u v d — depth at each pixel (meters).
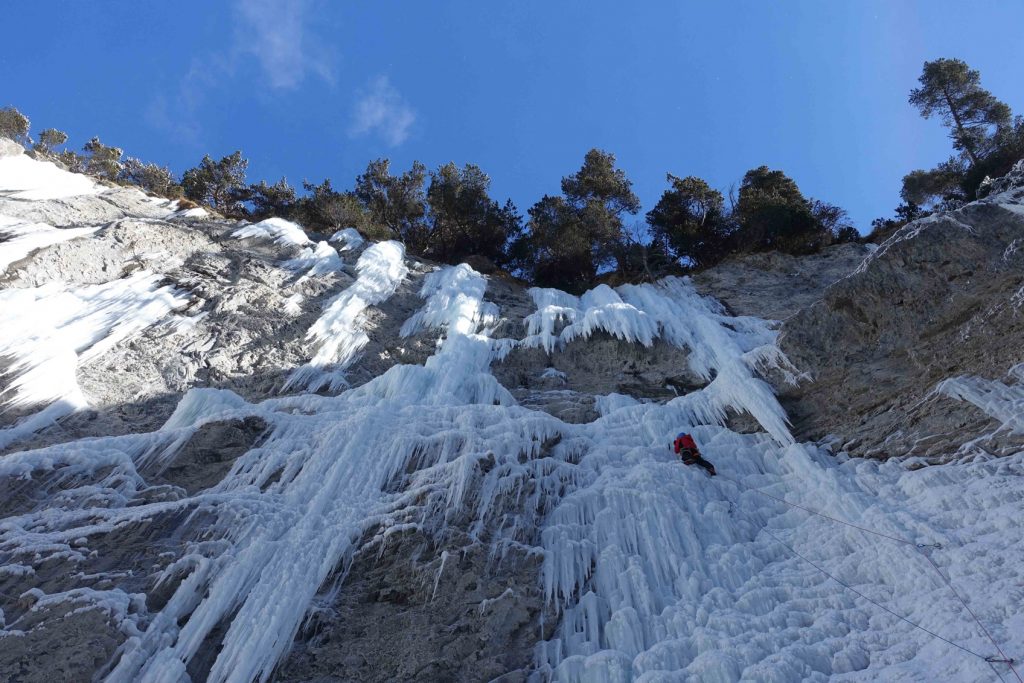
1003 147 23.77
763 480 10.61
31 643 6.73
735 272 20.83
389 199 26.69
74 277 15.21
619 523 9.20
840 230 24.05
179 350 13.93
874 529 8.79
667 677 6.74
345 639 7.48
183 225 19.12
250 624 7.20
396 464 9.73
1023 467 8.72
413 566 8.16
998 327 10.84
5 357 12.26
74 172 24.44
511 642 7.61
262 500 8.90
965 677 6.22
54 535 7.92
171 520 8.32
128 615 7.11
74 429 11.37
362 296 17.02
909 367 11.56
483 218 25.27
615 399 13.80
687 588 8.27
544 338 16.06
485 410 11.24
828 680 6.73
